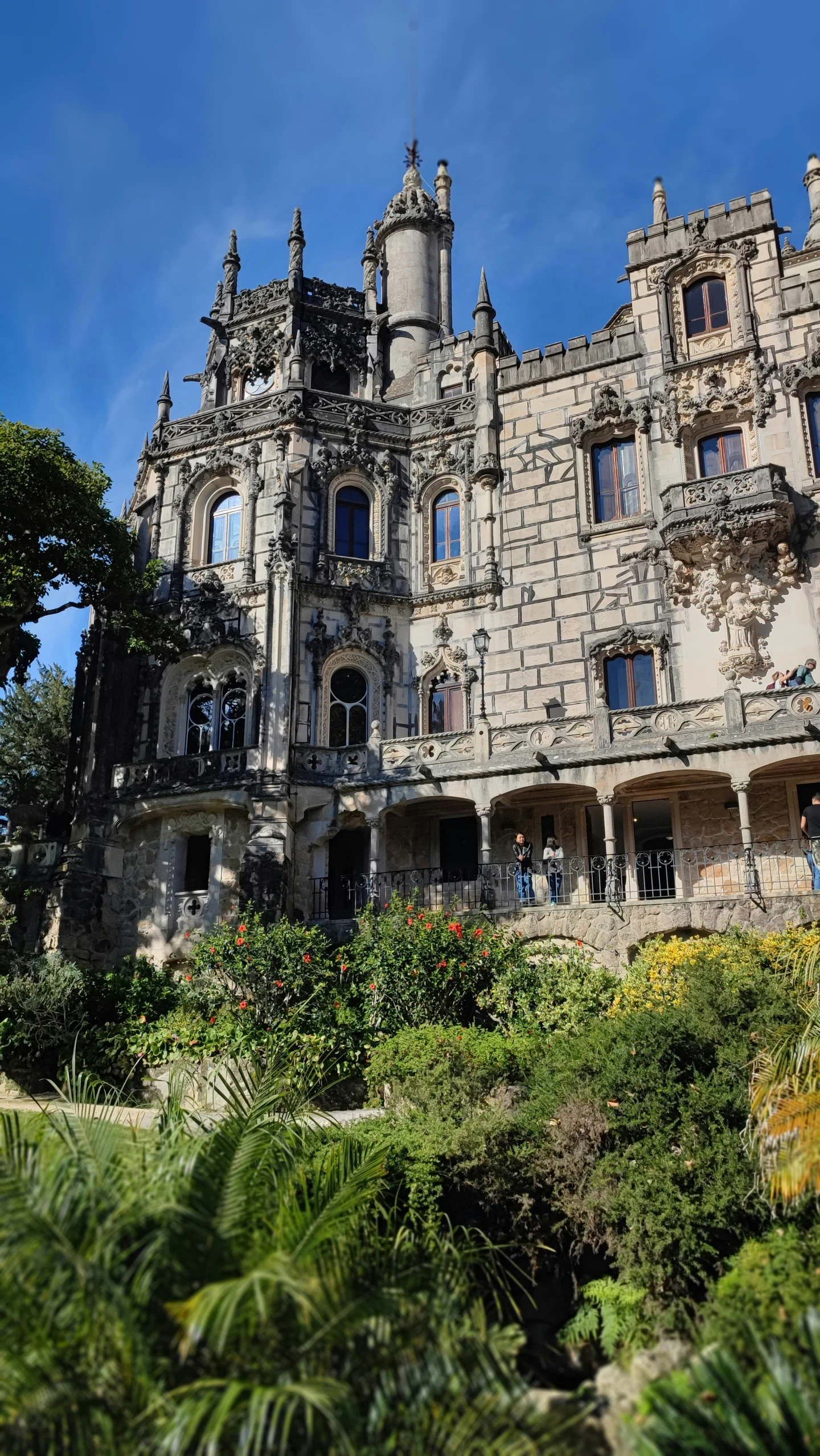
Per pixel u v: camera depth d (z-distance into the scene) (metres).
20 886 32.16
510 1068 17.69
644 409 32.66
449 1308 9.71
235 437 36.38
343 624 33.81
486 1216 14.64
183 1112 12.05
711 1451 7.68
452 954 22.73
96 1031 24.52
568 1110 15.00
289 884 29.77
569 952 23.12
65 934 30.42
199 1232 9.00
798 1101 11.84
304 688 32.88
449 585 34.59
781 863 27.22
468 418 35.81
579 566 32.50
